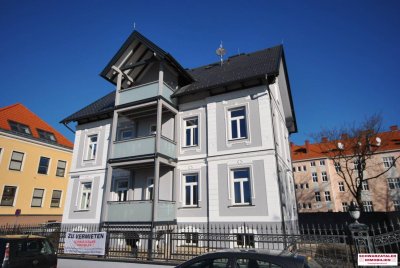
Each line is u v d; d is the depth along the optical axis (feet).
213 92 47.14
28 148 86.33
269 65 45.83
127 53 51.75
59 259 33.27
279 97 57.00
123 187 51.24
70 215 53.98
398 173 124.26
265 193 38.52
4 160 79.00
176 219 43.45
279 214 36.81
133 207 40.47
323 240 24.16
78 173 56.54
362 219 60.80
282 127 55.88
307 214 68.85
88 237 33.45
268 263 13.29
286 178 50.34
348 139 85.15
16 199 80.48
